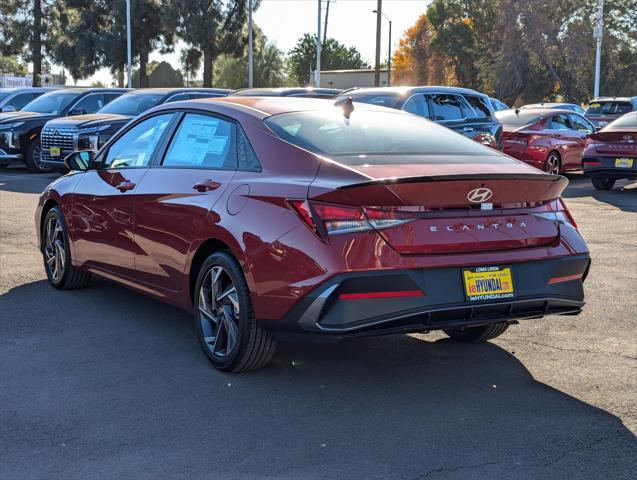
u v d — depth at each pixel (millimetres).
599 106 24844
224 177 4582
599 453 3469
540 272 4191
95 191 5785
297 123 4613
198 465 3307
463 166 4227
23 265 7359
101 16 52906
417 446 3523
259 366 4434
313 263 3826
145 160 5434
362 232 3809
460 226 3965
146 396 4105
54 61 54312
